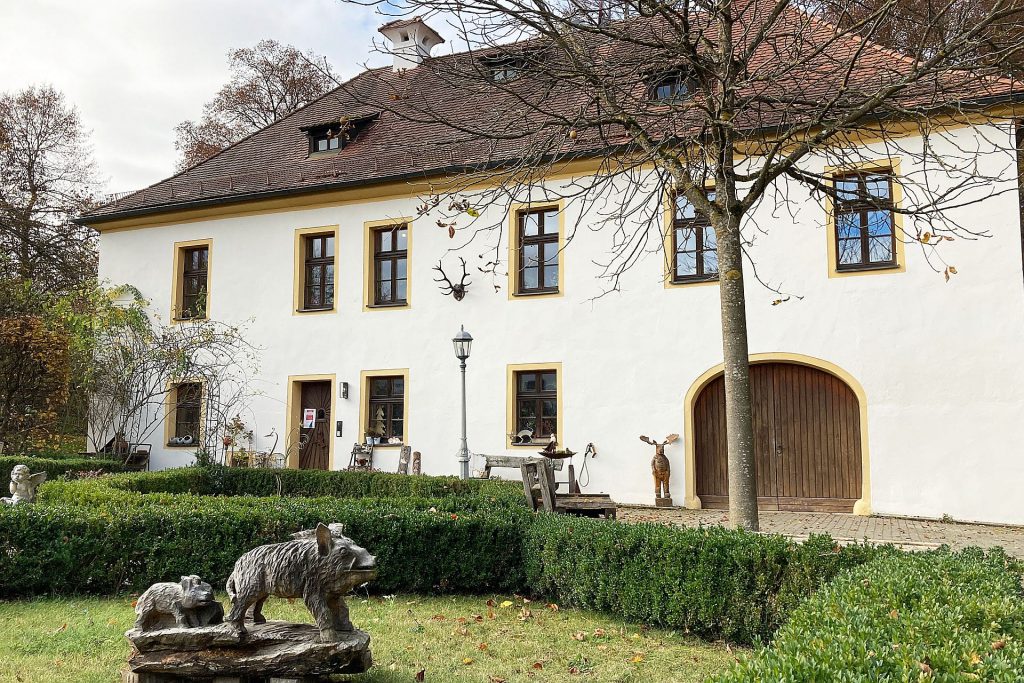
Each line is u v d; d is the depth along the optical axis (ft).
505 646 17.08
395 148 54.60
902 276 40.91
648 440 45.03
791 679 7.73
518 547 22.66
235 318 57.31
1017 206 38.86
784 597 16.74
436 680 14.78
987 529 36.01
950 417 39.42
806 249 42.88
